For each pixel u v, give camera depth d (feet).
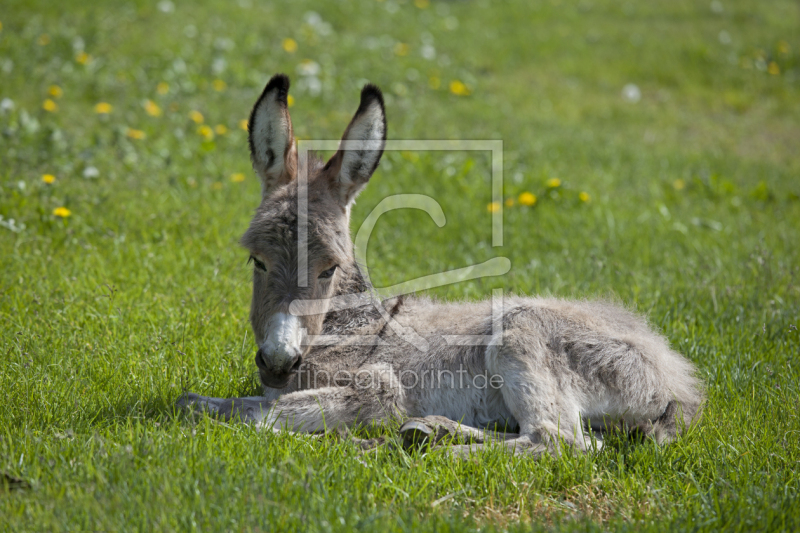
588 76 94.17
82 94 62.75
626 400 25.95
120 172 47.34
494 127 68.13
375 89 24.88
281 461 20.54
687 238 46.42
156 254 37.32
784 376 28.02
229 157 52.06
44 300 30.99
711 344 31.27
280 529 17.81
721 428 24.48
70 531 17.07
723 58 101.55
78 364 26.35
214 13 90.63
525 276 38.47
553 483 21.47
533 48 100.42
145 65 70.64
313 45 83.76
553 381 25.23
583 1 126.00
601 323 26.86
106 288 32.53
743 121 84.84
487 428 26.45
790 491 20.62
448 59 89.66
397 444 22.36
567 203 50.62
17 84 62.13
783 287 37.42
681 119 82.69
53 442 20.97
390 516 18.65
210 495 18.58
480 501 20.04
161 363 26.91
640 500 20.49
